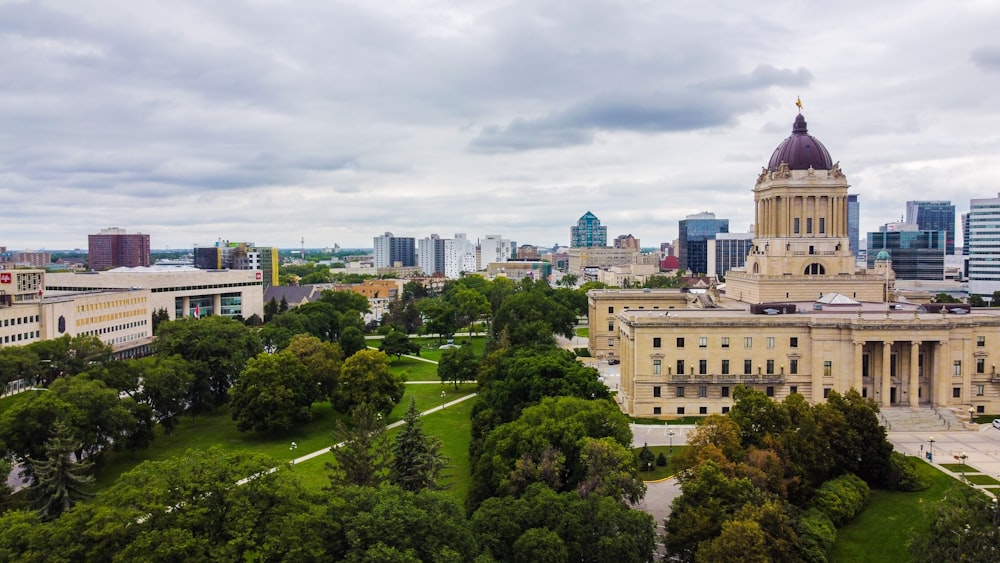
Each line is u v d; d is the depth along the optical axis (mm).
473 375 182875
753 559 69250
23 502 96625
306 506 70562
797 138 197875
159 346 171250
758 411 103812
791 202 192750
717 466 85562
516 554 71000
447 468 108250
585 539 74188
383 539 65562
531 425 102875
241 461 74188
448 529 68625
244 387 145000
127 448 125375
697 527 78188
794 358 149250
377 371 152250
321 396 162500
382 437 103438
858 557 85812
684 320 149375
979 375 149500
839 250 193375
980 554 66500
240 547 63812
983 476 110500
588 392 127750
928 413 143125
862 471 106750
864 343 146000
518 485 87438
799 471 95688
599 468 86438
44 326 198375
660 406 150250
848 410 108812
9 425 105750
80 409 113625
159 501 66500
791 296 187250
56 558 61312
